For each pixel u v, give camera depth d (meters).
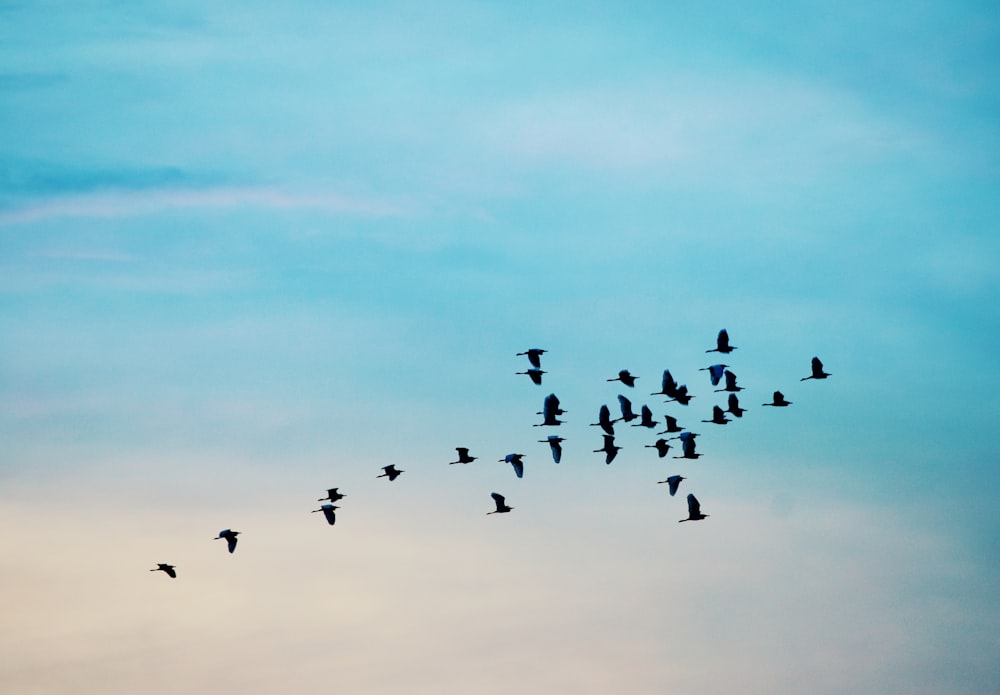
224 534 118.50
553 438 110.06
